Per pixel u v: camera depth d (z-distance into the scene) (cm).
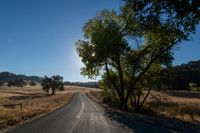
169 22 2142
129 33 4456
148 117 2944
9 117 2486
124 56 4806
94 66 4931
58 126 2041
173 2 1930
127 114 3350
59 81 16138
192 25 2105
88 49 4875
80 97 10294
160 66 4944
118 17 4538
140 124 2219
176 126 2045
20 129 1869
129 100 5778
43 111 3578
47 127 1978
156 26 2219
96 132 1725
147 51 4591
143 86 5084
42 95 14050
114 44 4544
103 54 4619
